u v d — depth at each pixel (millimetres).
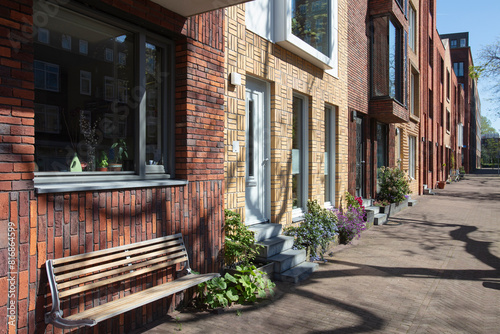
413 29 18453
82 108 3770
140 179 4203
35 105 3385
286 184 7125
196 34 4672
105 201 3527
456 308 4727
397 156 16016
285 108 7109
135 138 4223
